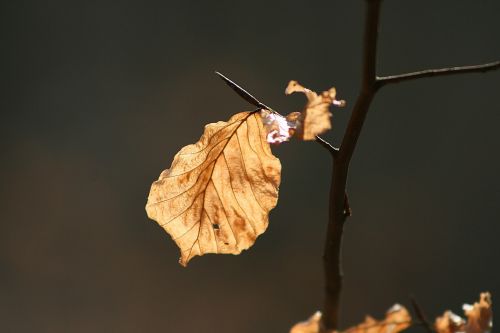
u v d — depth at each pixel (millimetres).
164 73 7695
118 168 7012
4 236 6340
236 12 7910
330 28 7785
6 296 5770
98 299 5773
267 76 7625
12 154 7062
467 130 7211
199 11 7910
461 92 7406
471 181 6902
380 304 5953
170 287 5840
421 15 7875
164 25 7902
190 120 7441
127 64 7730
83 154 7117
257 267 6078
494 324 5691
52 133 7293
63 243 6254
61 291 5867
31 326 5520
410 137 7176
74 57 7766
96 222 6445
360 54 7637
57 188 6777
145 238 6281
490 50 7699
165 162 7133
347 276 6102
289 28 7844
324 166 6867
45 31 7828
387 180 6844
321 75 7605
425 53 7730
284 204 6598
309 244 6340
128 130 7340
